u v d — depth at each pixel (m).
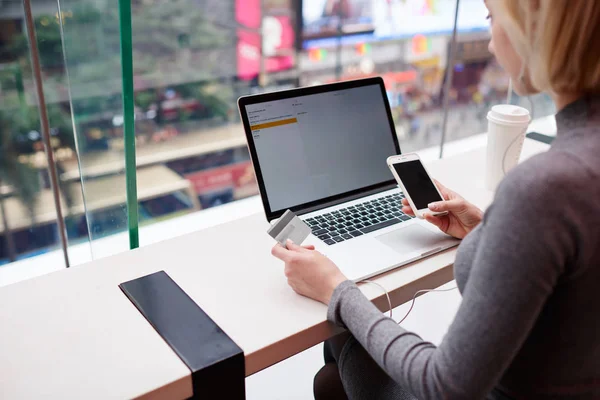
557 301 0.60
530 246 0.55
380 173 1.28
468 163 1.51
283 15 3.09
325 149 1.20
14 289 0.94
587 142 0.57
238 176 3.40
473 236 0.72
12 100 1.81
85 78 1.13
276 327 0.85
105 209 1.25
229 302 0.91
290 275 0.91
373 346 0.74
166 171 3.26
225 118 3.52
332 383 1.08
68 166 1.35
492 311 0.57
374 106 1.29
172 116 3.38
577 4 0.54
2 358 0.78
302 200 1.16
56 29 1.18
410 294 0.98
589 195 0.54
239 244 1.09
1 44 1.70
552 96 0.63
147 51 3.18
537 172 0.55
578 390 0.64
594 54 0.56
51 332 0.83
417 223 1.16
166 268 1.01
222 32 3.28
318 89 1.21
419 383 0.66
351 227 1.12
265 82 3.39
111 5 1.06
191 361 0.77
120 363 0.77
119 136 1.18
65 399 0.71
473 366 0.59
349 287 0.82
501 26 0.64
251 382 1.57
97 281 0.97
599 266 0.56
